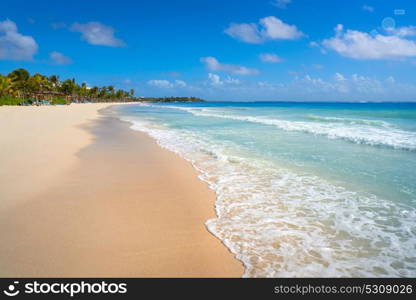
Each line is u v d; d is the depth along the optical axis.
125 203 4.91
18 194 5.20
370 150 9.43
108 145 10.88
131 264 3.18
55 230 3.87
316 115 27.25
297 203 4.94
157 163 7.99
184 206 4.82
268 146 10.45
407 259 3.26
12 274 2.96
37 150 9.07
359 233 3.86
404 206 4.75
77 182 6.03
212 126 18.27
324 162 7.87
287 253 3.39
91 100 122.75
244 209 4.70
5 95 54.72
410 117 22.83
